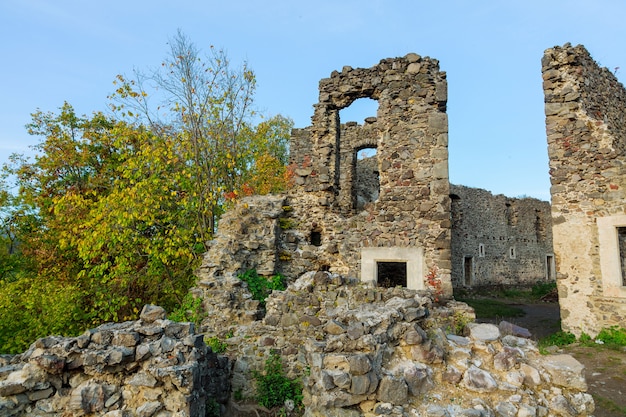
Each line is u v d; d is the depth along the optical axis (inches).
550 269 970.1
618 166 339.9
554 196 372.8
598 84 399.9
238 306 278.2
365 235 330.6
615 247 333.1
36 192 595.5
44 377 143.4
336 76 364.8
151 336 157.9
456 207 762.2
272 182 643.5
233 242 313.6
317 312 217.3
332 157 360.2
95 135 598.5
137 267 454.6
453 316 233.8
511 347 151.6
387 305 173.0
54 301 370.6
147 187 398.3
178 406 143.5
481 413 127.3
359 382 135.3
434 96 329.4
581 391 136.4
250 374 220.1
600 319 335.0
